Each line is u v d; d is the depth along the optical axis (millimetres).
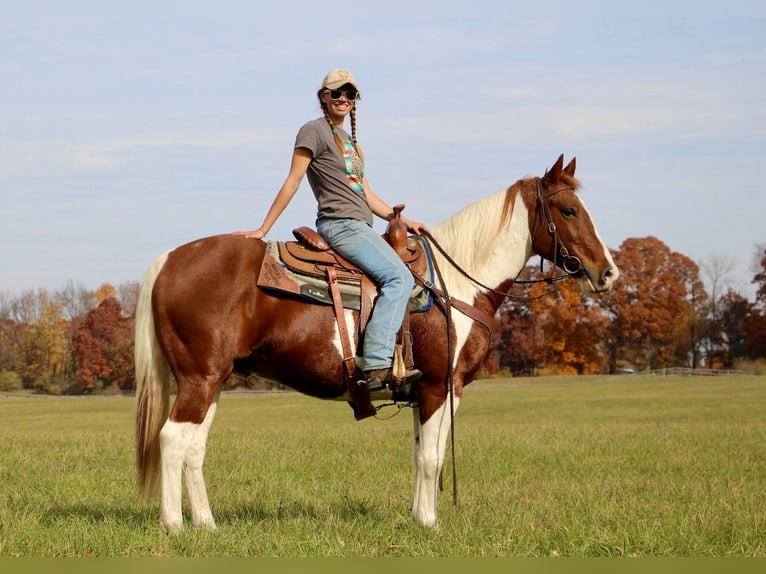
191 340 6672
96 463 12633
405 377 6973
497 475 11641
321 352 6859
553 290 8039
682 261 80688
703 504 8797
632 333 79000
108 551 6320
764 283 80500
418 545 6629
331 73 7227
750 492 9914
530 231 7844
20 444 15820
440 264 7590
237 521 7402
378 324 6852
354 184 7195
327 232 7113
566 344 78000
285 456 13555
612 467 12609
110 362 73062
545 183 7852
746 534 7207
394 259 7020
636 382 63031
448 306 7246
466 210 7906
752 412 28859
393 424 24281
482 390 56250
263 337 6809
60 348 79625
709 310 84250
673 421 24281
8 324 83875
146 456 6844
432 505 7285
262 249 6938
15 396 65688
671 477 11477
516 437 17375
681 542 6875
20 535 6676
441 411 7266
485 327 7516
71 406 44125
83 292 89250
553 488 10250
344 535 6902
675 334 80125
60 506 8289
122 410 38969
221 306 6676
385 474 11547
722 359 83875
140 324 6871
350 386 6980
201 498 6902
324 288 6906
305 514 8047
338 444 16047
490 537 6914
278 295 6801
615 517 7859
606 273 7684
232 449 14844
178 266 6770
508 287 7844
